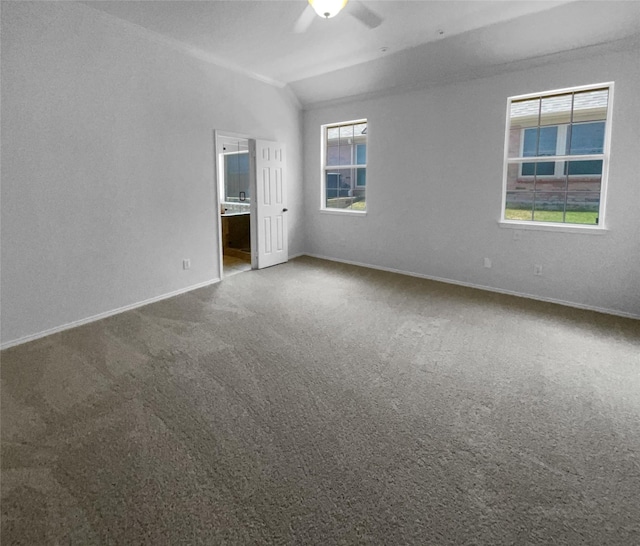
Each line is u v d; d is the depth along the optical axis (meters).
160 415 2.23
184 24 3.73
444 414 2.25
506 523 1.54
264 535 1.48
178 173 4.39
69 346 3.13
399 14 3.53
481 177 4.61
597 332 3.45
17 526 1.52
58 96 3.28
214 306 4.10
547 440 2.03
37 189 3.22
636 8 3.24
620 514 1.58
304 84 5.64
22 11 3.02
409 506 1.62
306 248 6.70
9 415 2.22
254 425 2.14
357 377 2.66
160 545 1.44
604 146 3.84
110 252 3.80
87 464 1.85
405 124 5.16
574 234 4.05
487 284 4.76
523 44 3.90
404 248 5.45
